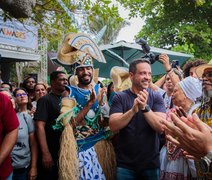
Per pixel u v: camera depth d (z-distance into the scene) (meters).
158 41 9.12
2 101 3.04
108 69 6.77
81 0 5.67
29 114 4.58
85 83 3.63
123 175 3.26
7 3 2.92
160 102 3.42
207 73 2.30
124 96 3.36
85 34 3.77
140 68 3.28
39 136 3.87
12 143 3.06
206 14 8.86
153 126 3.12
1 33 12.32
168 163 3.20
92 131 3.60
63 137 3.38
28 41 13.67
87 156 3.50
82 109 3.48
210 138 1.59
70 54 3.68
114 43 6.10
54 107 3.96
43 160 3.84
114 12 5.75
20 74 19.52
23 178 4.07
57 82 4.03
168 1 8.90
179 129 1.67
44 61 16.42
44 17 6.16
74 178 3.33
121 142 3.31
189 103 3.07
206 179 1.87
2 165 3.05
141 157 3.24
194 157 1.78
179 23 8.92
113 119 3.23
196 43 8.70
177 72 4.23
